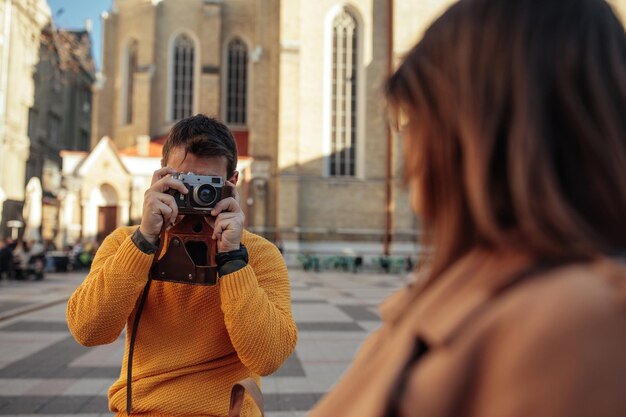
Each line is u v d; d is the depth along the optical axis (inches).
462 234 33.3
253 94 1487.5
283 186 1405.0
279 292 90.7
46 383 263.1
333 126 1481.3
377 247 1453.0
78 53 1321.4
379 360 32.0
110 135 1729.8
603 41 31.3
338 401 32.5
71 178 1395.2
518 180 29.7
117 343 367.9
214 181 80.2
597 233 29.2
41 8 1641.2
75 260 1216.2
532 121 29.9
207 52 1686.8
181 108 1708.9
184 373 81.6
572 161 30.2
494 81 31.6
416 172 35.2
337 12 1492.4
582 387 24.2
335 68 1489.9
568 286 26.9
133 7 1729.8
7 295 671.1
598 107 29.8
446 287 31.6
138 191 1417.3
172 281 80.4
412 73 35.3
